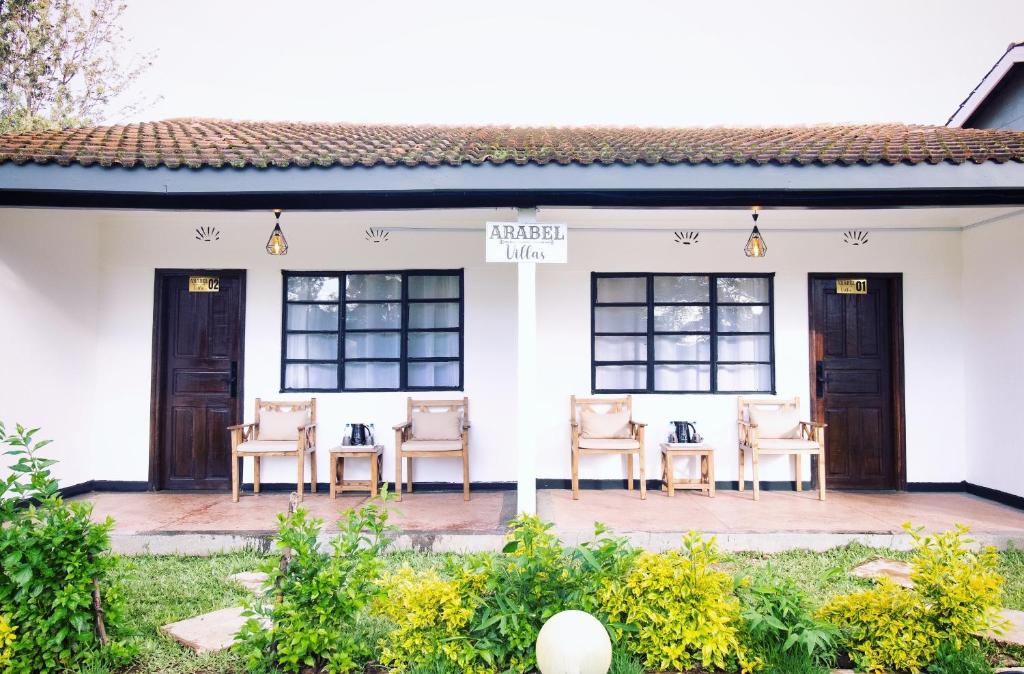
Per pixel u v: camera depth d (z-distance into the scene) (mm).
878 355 6641
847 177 4422
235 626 3377
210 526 4953
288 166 4484
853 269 6605
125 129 6344
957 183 4406
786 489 6457
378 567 2934
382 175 4484
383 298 6652
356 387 6625
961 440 6480
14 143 5098
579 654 2379
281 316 6559
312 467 6273
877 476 6578
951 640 2748
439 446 5875
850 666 2836
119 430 6418
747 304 6691
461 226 6543
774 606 2779
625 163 4438
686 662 2695
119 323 6461
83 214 6180
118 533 4758
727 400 6523
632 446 5922
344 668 2684
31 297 5531
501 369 6516
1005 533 4777
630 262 6645
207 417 6520
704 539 4742
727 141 5762
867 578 4105
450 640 2707
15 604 2807
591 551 2971
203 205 4781
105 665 2879
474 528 4887
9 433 5293
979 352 6254
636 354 6680
